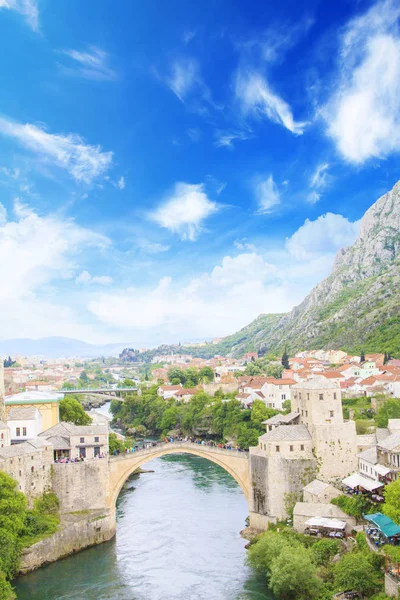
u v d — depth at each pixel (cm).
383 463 11612
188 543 12794
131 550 12575
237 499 16112
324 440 12694
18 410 16362
